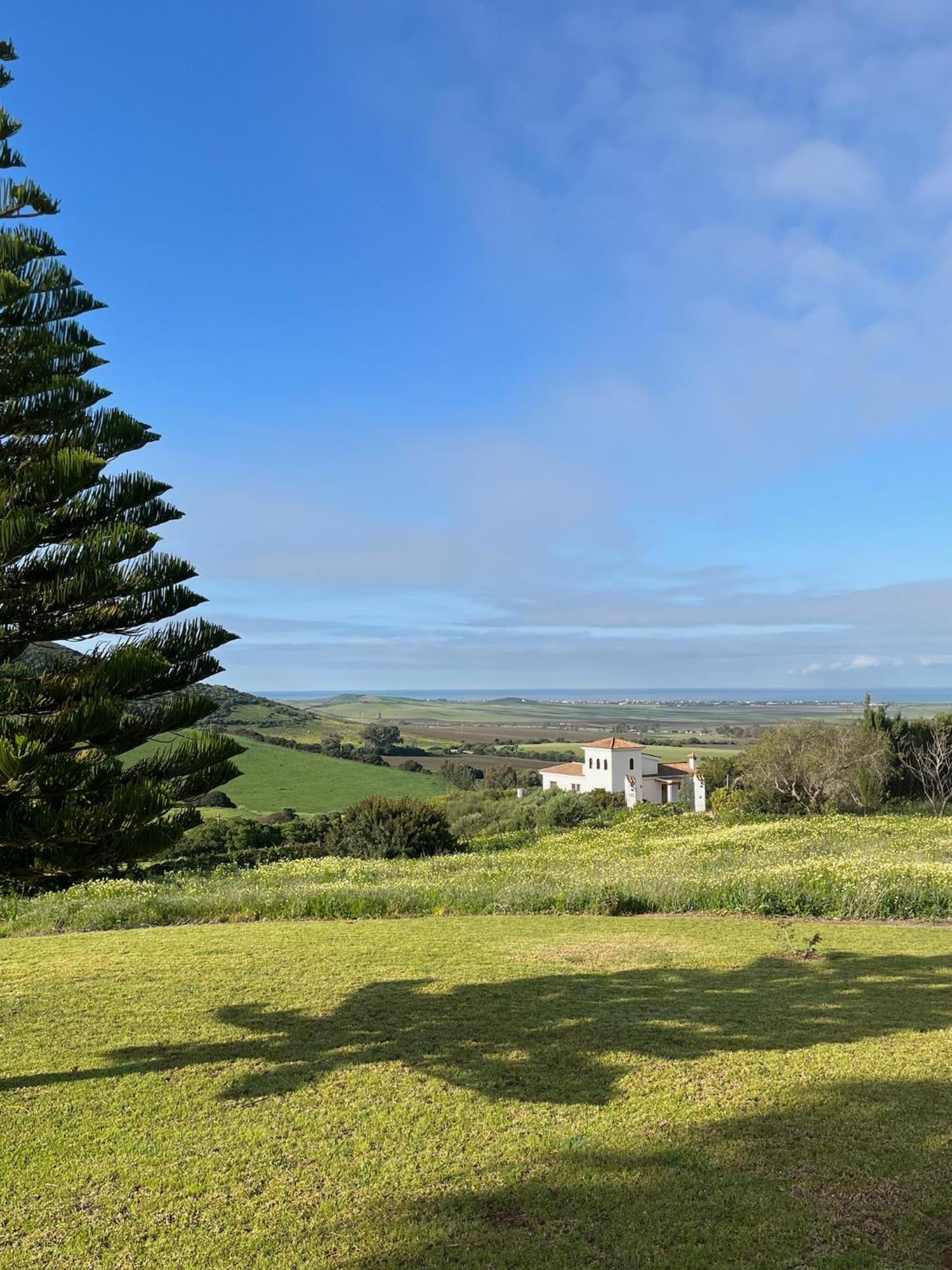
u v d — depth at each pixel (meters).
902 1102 5.56
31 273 7.17
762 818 31.45
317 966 9.84
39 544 6.25
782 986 8.57
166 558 7.01
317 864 21.45
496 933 11.76
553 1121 5.55
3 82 7.30
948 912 12.66
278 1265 4.15
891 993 8.20
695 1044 6.85
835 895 13.14
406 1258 4.13
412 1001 8.34
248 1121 5.72
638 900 13.66
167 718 6.61
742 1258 4.00
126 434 7.24
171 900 14.98
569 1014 7.75
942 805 35.75
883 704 40.41
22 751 5.35
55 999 8.62
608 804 45.00
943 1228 4.16
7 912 14.80
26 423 6.82
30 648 7.64
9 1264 4.23
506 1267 4.02
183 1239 4.39
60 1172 5.11
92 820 5.77
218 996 8.65
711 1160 4.92
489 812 43.72
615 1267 3.98
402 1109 5.82
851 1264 3.91
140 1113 5.89
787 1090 5.83
